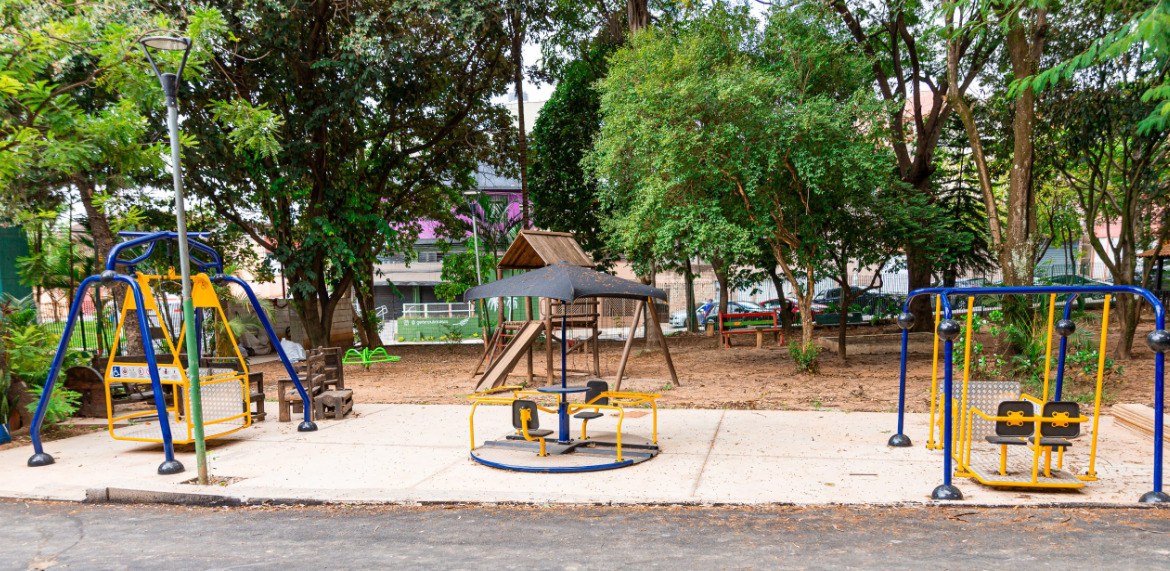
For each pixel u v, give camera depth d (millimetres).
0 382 8891
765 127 11789
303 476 6637
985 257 20797
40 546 5004
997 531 4766
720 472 6414
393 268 43188
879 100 12703
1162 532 4672
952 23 12758
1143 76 13781
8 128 9062
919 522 4996
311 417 9117
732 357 17109
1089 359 10562
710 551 4516
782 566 4219
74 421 10219
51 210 13117
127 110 9922
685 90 11719
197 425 6387
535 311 28672
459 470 6750
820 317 26578
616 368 15523
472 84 19922
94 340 17688
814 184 11969
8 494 6383
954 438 7023
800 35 14086
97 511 5910
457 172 22969
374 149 20078
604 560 4402
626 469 6609
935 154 23500
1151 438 7254
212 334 18094
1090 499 5312
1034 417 5438
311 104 16938
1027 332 11734
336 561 4523
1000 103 16859
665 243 12586
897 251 15422
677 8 20703
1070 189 25250
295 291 18375
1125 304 14102
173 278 8289
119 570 4477
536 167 23844
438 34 17359
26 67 9031
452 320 28281
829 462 6688
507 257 13664
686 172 12328
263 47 15891
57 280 14836
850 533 4797
